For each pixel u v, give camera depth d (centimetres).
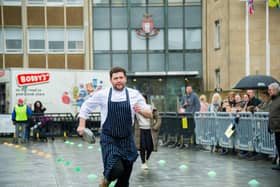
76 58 4206
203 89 4162
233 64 3572
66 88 3172
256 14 3519
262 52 3519
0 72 3138
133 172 1417
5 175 1379
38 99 3128
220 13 3753
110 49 4191
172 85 4166
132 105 789
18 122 2728
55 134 3016
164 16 4200
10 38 4166
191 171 1423
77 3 4209
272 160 1638
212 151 2061
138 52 4200
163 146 2386
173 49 4200
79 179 1291
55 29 4200
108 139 784
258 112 1650
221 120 1944
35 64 4181
